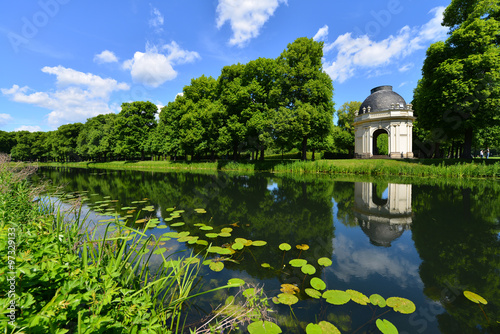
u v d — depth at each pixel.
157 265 3.20
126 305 1.63
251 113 21.67
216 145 25.92
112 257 2.13
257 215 6.03
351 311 2.25
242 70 24.77
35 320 1.15
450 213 5.79
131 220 5.50
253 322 2.04
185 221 5.53
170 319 2.10
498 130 22.30
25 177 5.50
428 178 13.45
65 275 1.56
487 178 12.70
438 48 16.25
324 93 19.64
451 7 17.44
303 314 2.20
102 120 49.88
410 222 5.19
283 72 20.19
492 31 14.55
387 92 28.53
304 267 3.07
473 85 13.97
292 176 16.08
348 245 3.98
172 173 20.55
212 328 1.87
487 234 4.31
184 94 33.50
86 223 4.92
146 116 39.66
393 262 3.31
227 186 11.42
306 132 18.86
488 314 2.18
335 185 11.23
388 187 10.26
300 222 5.40
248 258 3.49
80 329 1.25
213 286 2.71
